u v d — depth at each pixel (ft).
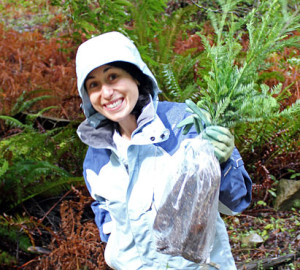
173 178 5.16
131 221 5.68
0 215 10.93
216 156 5.02
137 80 5.74
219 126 5.08
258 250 10.77
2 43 21.44
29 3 26.61
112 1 14.08
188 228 5.02
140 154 5.60
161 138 5.47
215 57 5.25
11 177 11.13
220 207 5.59
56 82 18.35
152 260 5.75
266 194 12.32
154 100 5.84
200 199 4.93
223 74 5.14
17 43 22.00
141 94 5.79
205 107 5.37
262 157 12.87
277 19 4.95
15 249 10.86
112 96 5.50
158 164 5.56
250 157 12.99
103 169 6.06
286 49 17.79
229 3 5.33
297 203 12.26
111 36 5.63
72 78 18.25
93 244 9.83
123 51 5.42
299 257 10.49
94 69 5.49
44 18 24.91
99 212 6.57
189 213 5.02
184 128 5.50
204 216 4.94
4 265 10.19
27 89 17.79
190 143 5.13
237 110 5.10
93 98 5.66
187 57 14.83
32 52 21.01
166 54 14.55
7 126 15.25
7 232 10.43
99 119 6.03
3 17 25.31
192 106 5.17
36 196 12.19
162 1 14.70
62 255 9.80
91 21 14.28
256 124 12.26
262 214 12.21
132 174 5.60
